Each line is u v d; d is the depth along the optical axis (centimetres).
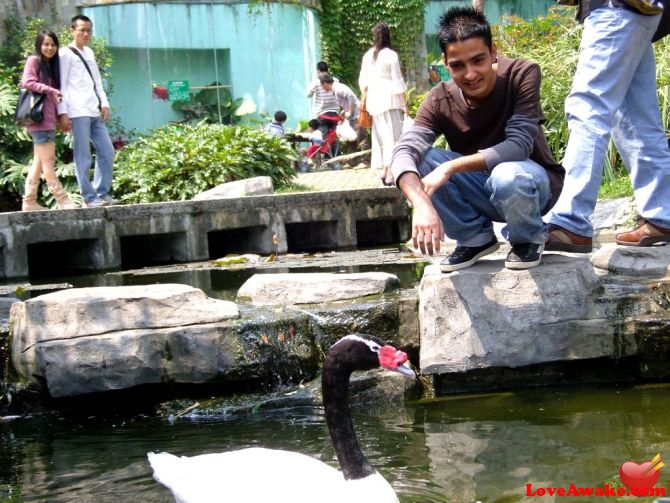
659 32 345
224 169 786
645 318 326
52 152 634
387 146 778
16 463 283
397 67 772
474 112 311
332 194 691
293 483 230
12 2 1073
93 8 1195
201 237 639
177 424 315
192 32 1296
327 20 1365
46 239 577
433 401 322
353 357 239
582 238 331
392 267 491
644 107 352
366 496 228
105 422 321
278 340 337
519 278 323
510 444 272
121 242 655
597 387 325
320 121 1102
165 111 1286
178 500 233
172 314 333
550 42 716
